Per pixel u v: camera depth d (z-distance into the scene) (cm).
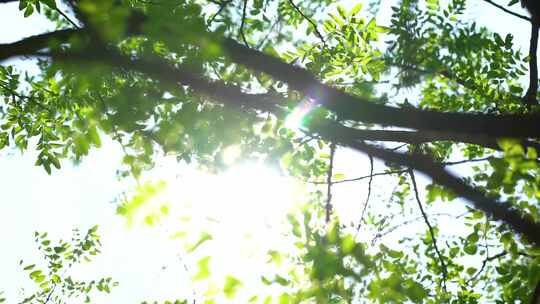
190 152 312
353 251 254
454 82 606
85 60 215
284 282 265
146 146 287
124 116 277
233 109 298
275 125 340
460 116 210
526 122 202
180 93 278
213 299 275
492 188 253
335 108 221
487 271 512
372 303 282
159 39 216
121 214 264
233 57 229
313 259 253
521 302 343
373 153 269
